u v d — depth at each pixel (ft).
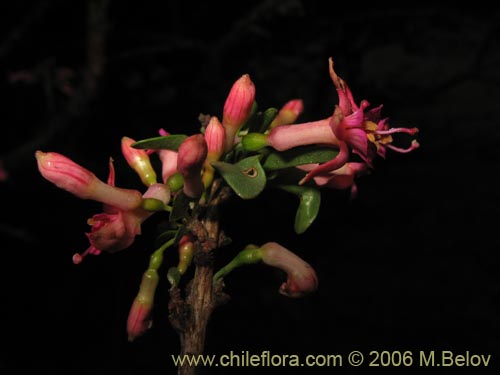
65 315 1.05
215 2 1.02
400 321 1.11
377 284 1.20
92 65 0.82
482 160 1.63
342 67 1.18
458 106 1.86
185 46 0.94
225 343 1.05
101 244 0.25
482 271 1.24
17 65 0.92
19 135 0.97
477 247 1.31
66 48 0.94
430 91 1.46
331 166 0.25
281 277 1.18
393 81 1.83
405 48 1.18
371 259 1.27
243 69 1.03
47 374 0.96
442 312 1.13
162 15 1.01
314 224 1.35
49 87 0.86
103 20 0.80
